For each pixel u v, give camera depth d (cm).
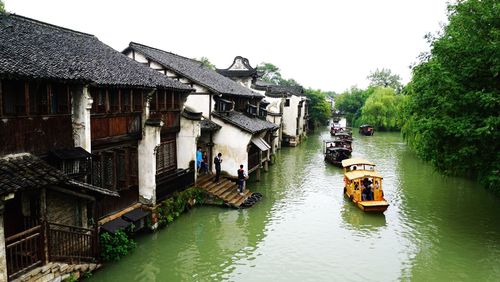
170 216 1711
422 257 1474
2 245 836
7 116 955
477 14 1631
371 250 1532
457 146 1670
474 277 1326
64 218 1155
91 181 1259
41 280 958
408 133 3478
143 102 1558
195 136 1983
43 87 1073
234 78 3969
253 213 1955
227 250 1502
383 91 7000
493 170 1505
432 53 1831
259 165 2714
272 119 4212
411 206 2123
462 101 1577
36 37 1321
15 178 871
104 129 1338
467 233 1717
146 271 1300
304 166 3303
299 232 1712
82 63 1308
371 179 2153
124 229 1445
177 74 2291
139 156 1591
